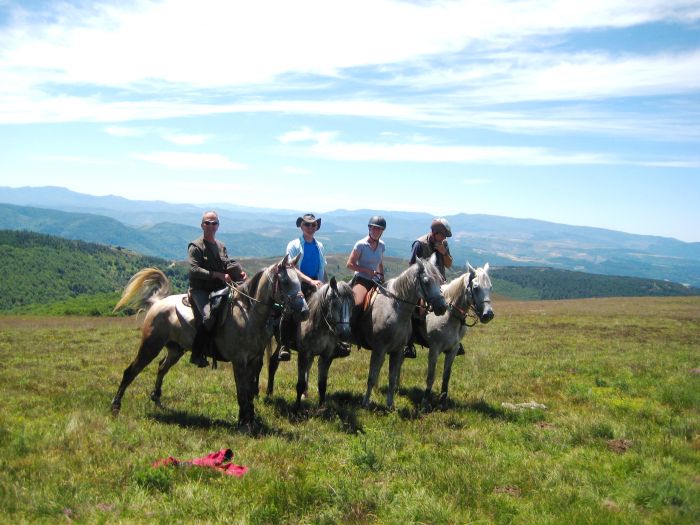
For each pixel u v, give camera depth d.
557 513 6.16
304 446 8.19
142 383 12.73
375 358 10.63
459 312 10.80
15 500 5.81
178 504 5.93
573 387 13.53
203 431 8.73
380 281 11.43
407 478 7.03
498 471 7.40
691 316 44.22
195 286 9.55
